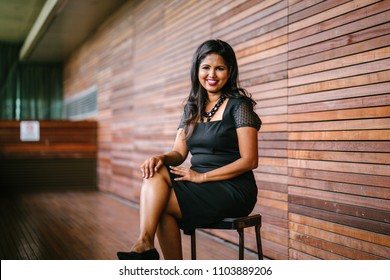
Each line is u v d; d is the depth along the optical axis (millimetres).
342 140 2537
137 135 5723
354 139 2451
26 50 8898
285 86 3006
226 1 3693
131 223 4555
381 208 2283
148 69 5355
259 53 3279
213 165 2154
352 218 2465
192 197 2037
